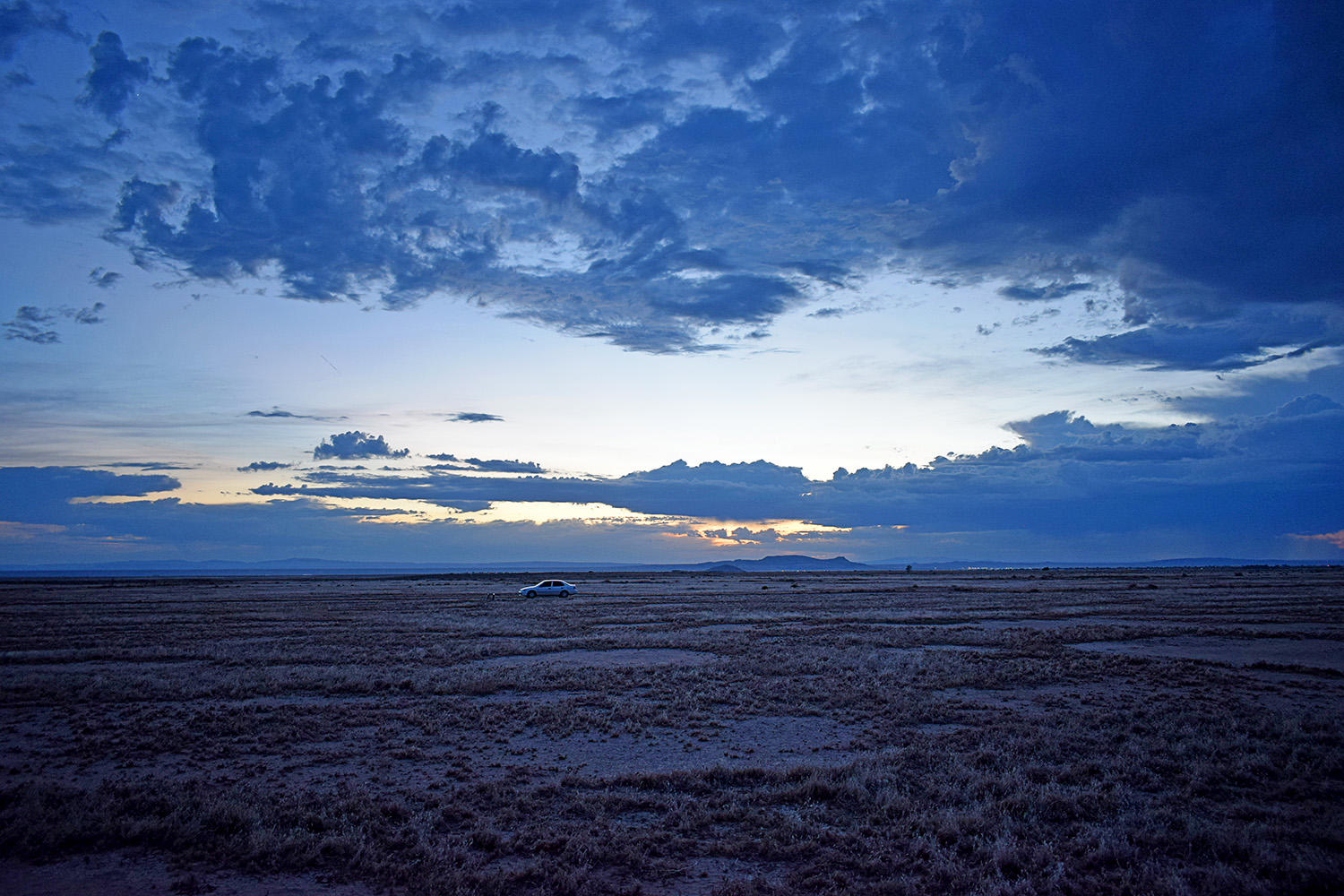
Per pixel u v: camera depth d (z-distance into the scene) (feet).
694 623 141.59
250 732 53.62
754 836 33.30
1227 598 203.72
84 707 63.57
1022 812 35.86
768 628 130.00
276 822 34.40
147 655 94.53
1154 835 32.32
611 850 31.48
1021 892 27.30
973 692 69.41
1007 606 182.91
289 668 83.61
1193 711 57.82
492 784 40.86
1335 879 27.68
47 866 30.45
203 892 28.14
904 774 42.45
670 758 47.42
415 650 100.37
